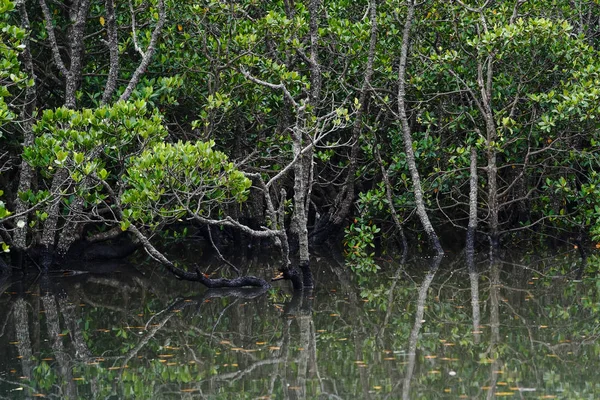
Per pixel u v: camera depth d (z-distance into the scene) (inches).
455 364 430.0
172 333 527.8
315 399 378.9
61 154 584.4
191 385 410.0
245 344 492.7
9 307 621.9
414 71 888.3
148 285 716.7
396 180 956.6
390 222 944.3
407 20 820.6
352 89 896.9
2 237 783.1
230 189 609.6
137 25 792.9
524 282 678.5
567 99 762.2
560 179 845.2
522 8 864.3
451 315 555.8
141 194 592.1
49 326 555.8
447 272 749.3
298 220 661.9
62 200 697.6
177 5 772.0
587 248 892.0
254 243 928.9
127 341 509.4
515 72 837.8
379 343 482.9
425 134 876.0
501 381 396.8
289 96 655.1
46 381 422.6
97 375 432.5
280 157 839.7
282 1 884.6
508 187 861.8
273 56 832.3
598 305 572.1
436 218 968.3
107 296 663.8
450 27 862.5
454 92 848.9
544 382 392.8
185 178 608.1
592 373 406.6
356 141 857.5
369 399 375.9
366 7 914.7
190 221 978.7
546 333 494.9
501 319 537.3
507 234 964.0
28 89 705.6
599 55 892.0
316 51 789.2
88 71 828.0
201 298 645.9
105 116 620.4
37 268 789.9
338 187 1027.9
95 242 841.5
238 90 807.1
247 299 636.7
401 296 631.2
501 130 829.2
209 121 788.6
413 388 389.7
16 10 802.2
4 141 828.0
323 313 574.6
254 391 396.5
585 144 973.8
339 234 1016.2
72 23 796.0
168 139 833.5
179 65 794.2
